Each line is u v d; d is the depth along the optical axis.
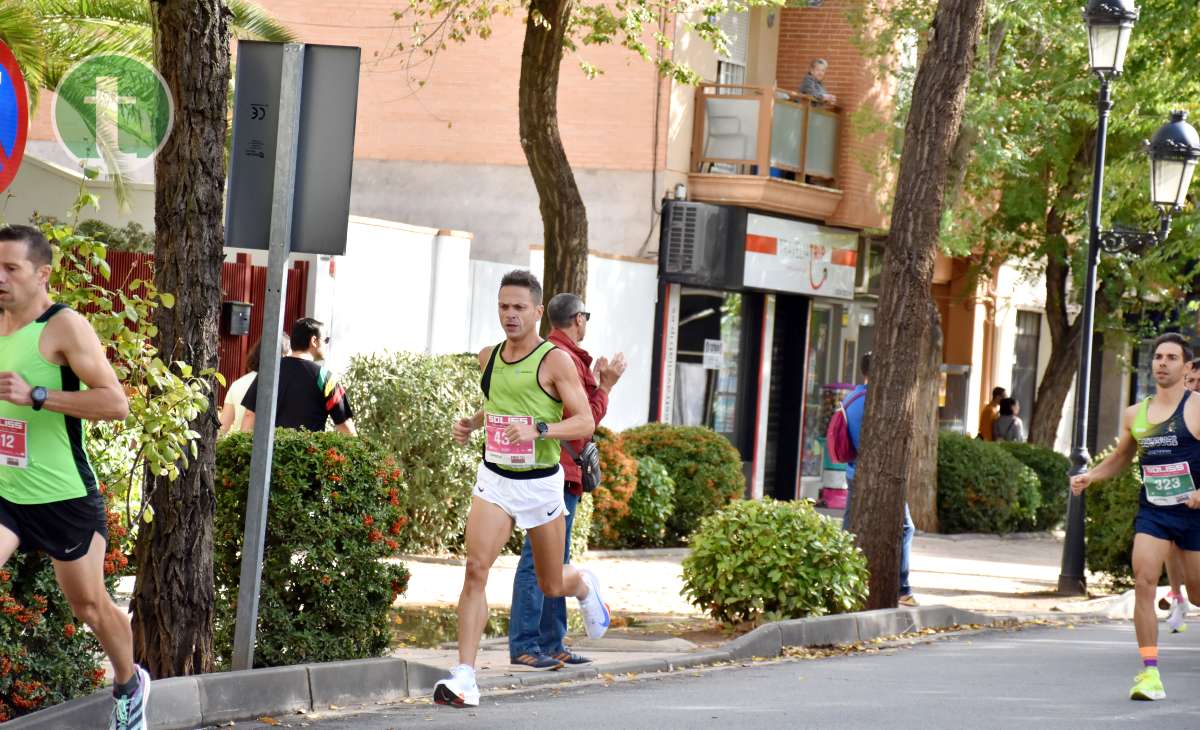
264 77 16.59
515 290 16.38
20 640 14.29
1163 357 19.80
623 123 46.53
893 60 49.97
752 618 24.25
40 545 12.79
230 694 15.88
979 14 25.67
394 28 49.59
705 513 37.06
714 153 47.34
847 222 50.72
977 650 23.88
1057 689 19.84
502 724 16.08
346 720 16.09
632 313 45.41
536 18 31.88
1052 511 49.38
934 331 45.81
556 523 16.83
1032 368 66.88
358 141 50.22
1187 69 46.53
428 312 39.38
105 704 14.37
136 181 41.75
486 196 48.75
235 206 16.67
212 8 15.59
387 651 18.78
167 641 15.86
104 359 12.62
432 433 30.62
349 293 36.88
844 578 24.27
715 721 16.72
